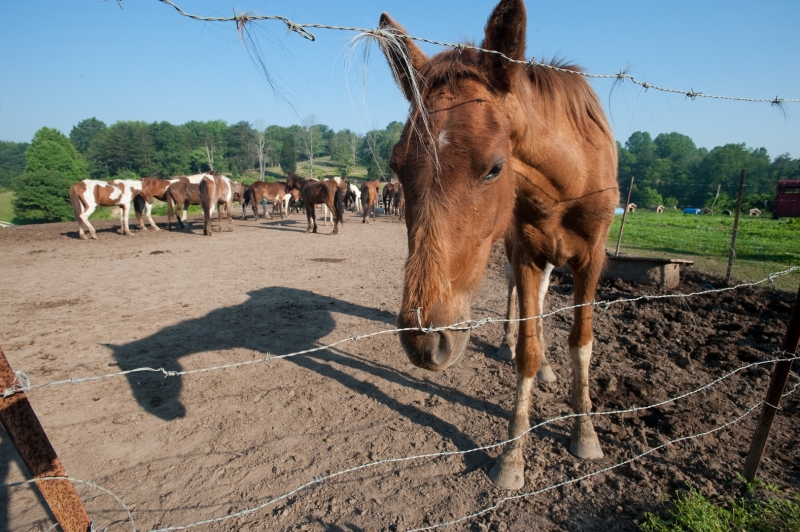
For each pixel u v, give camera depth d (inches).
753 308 217.8
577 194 92.6
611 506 94.0
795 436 116.4
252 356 177.5
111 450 117.6
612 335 194.2
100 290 284.0
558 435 120.6
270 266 370.0
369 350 184.5
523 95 77.8
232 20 54.1
